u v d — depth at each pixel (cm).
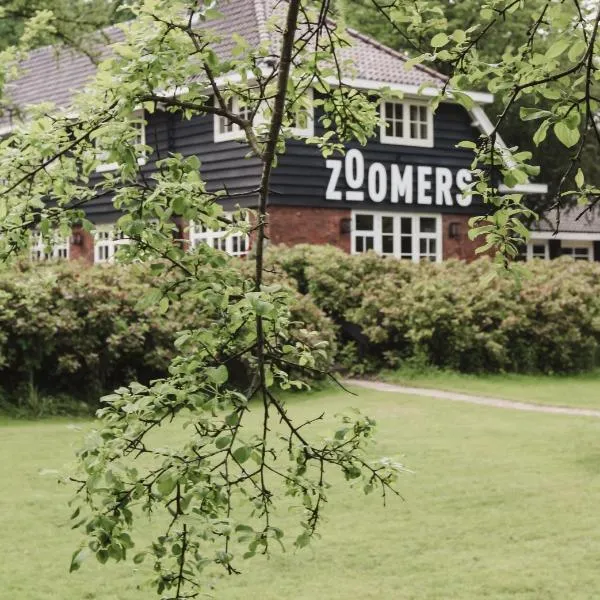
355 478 454
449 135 3366
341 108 589
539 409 1819
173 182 432
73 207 482
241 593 791
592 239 4619
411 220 3300
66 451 1348
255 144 478
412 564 856
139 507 1021
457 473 1193
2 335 1711
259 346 434
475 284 2405
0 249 480
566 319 2392
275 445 1373
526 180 442
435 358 2353
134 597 777
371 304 2414
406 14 529
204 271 429
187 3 459
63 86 3906
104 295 1805
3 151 479
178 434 1420
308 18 557
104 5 2948
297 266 2580
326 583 813
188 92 484
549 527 957
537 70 451
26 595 781
